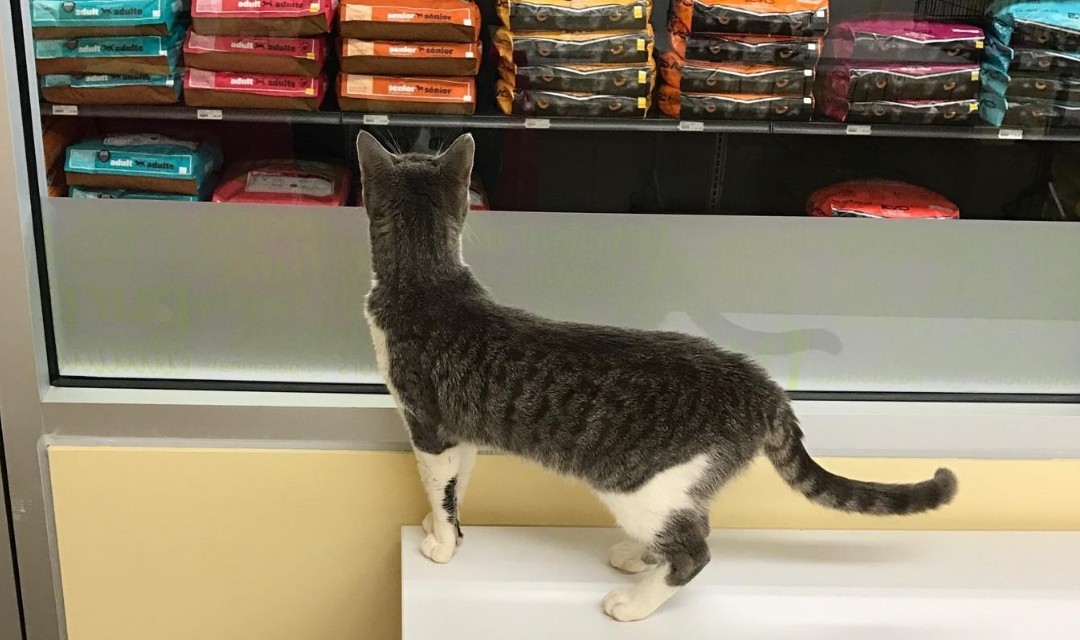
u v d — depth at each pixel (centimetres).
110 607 145
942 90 146
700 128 148
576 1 143
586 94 145
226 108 141
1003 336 151
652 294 148
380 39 140
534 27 143
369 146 121
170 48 135
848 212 154
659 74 151
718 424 116
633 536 122
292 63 139
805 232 148
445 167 122
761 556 135
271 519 141
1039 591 130
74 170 138
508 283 147
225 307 140
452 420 122
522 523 144
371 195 122
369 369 144
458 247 125
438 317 120
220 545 142
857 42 147
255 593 146
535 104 145
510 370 118
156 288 138
